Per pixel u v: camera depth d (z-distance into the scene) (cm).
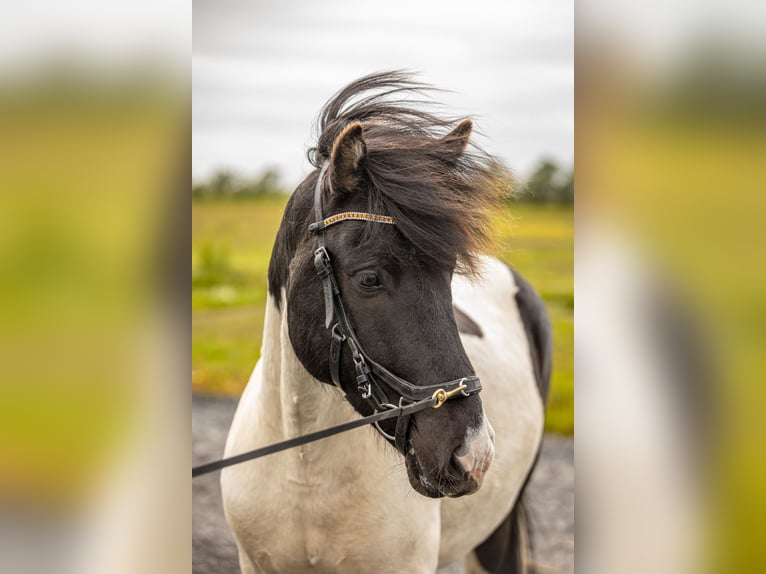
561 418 552
